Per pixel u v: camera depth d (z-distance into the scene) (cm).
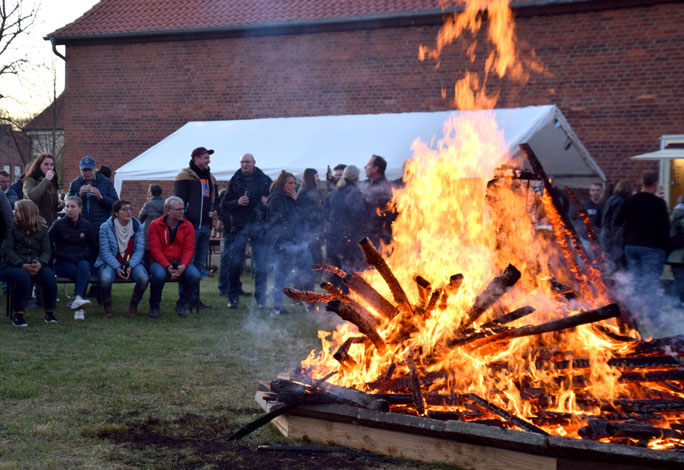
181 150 1577
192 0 1964
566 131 1340
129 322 821
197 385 523
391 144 1386
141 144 1919
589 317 395
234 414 447
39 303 934
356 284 438
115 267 861
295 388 407
